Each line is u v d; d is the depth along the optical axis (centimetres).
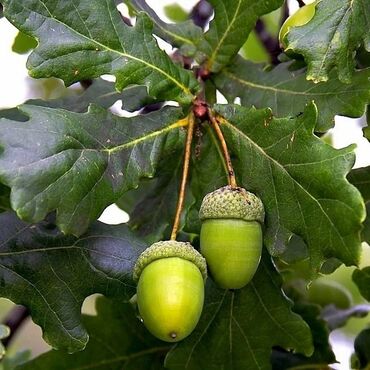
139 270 23
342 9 25
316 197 23
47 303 26
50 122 23
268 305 28
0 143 22
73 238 26
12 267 26
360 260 22
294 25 27
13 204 22
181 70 27
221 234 24
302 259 28
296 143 24
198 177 27
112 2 26
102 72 26
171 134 26
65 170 23
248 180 25
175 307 22
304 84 28
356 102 26
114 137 25
